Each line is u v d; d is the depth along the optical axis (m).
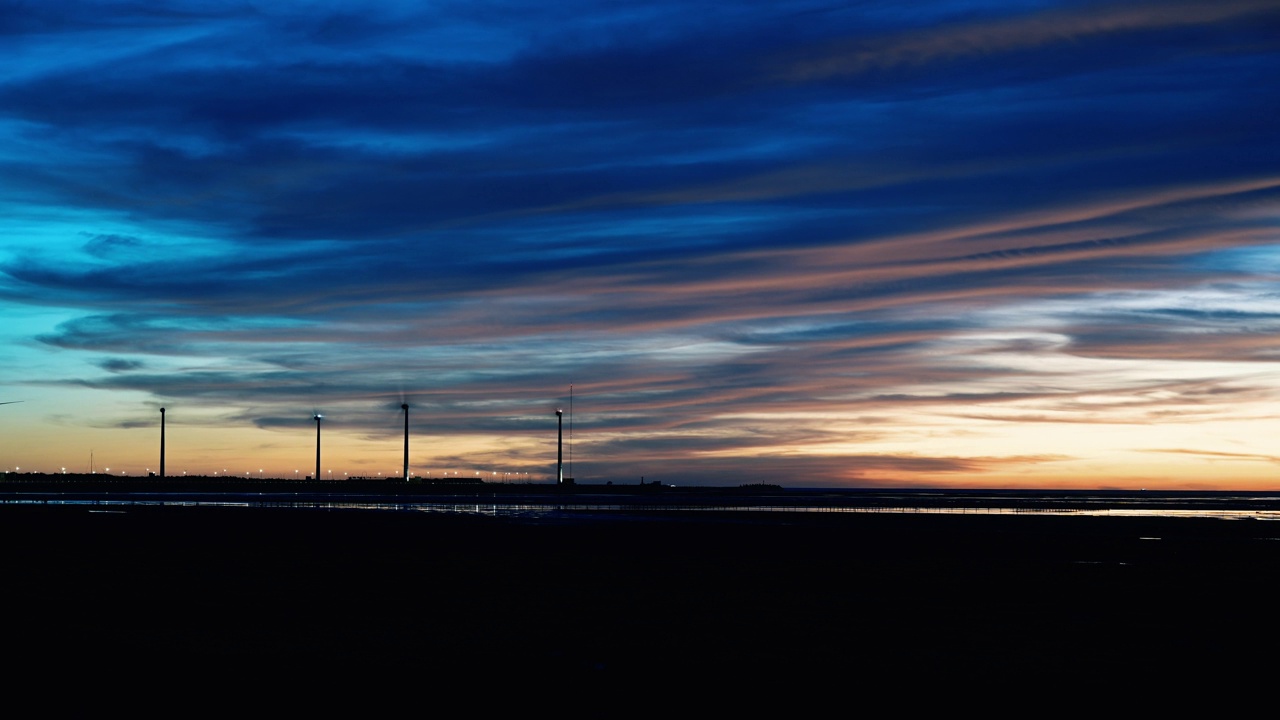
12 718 18.81
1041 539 71.12
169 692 20.88
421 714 19.53
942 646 27.06
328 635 27.72
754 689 22.00
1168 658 25.67
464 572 44.19
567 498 177.62
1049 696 21.69
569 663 24.38
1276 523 102.88
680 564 48.78
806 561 51.12
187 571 43.47
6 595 34.94
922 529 82.50
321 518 88.06
